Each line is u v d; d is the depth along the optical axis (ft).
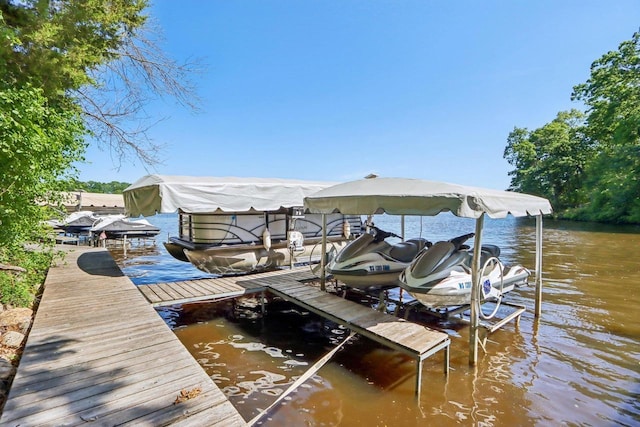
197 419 6.23
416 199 10.75
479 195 10.37
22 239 15.25
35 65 14.53
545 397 9.82
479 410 9.22
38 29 14.40
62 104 17.15
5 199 12.41
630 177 72.02
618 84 72.43
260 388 10.53
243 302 19.94
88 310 12.91
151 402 6.73
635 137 70.13
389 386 10.61
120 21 18.47
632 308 18.01
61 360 8.55
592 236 56.13
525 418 8.84
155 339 10.09
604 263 31.22
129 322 11.59
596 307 18.20
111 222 44.93
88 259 25.88
